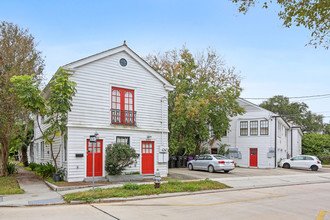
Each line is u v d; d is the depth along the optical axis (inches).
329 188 611.5
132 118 669.9
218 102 1008.2
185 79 1020.5
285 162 1151.6
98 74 627.8
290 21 357.7
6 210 371.6
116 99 654.5
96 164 608.7
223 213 353.7
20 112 692.1
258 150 1168.2
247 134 1202.6
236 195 499.2
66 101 547.8
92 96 615.2
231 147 1229.1
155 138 704.4
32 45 768.3
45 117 872.3
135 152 619.5
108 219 319.9
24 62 703.7
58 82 556.1
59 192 498.0
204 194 507.2
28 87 545.0
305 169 1125.7
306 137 1793.8
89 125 603.8
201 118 961.5
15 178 692.1
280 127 1278.3
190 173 800.3
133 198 445.4
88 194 445.7
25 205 401.4
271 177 783.1
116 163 596.7
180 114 933.2
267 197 479.5
